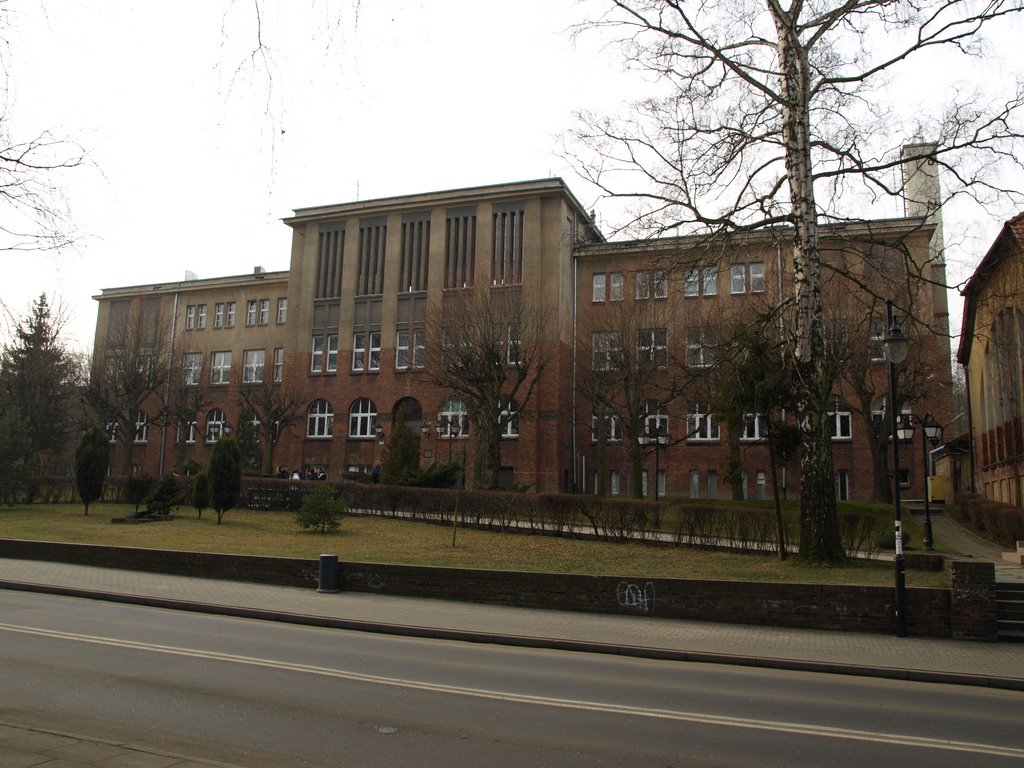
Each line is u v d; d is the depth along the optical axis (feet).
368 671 29.68
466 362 119.03
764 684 30.71
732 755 20.26
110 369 158.51
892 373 44.55
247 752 19.31
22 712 22.27
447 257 159.02
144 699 24.14
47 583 53.01
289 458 166.20
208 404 178.81
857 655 36.42
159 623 40.50
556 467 140.56
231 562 58.03
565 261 150.30
